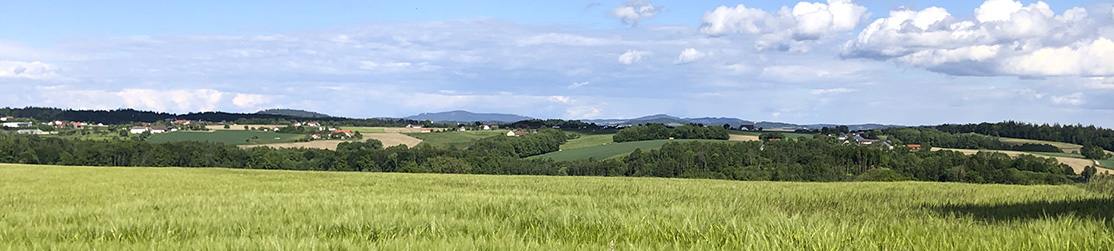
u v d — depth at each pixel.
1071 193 17.36
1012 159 77.00
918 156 82.50
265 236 7.46
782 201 14.04
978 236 6.76
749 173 81.12
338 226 8.71
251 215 10.44
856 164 82.50
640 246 6.55
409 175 35.69
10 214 11.49
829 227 7.50
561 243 7.00
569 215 9.27
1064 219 7.95
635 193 17.52
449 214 10.30
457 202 12.61
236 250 6.48
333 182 25.70
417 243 6.79
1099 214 8.70
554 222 8.91
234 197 15.48
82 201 15.53
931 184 25.98
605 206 11.73
